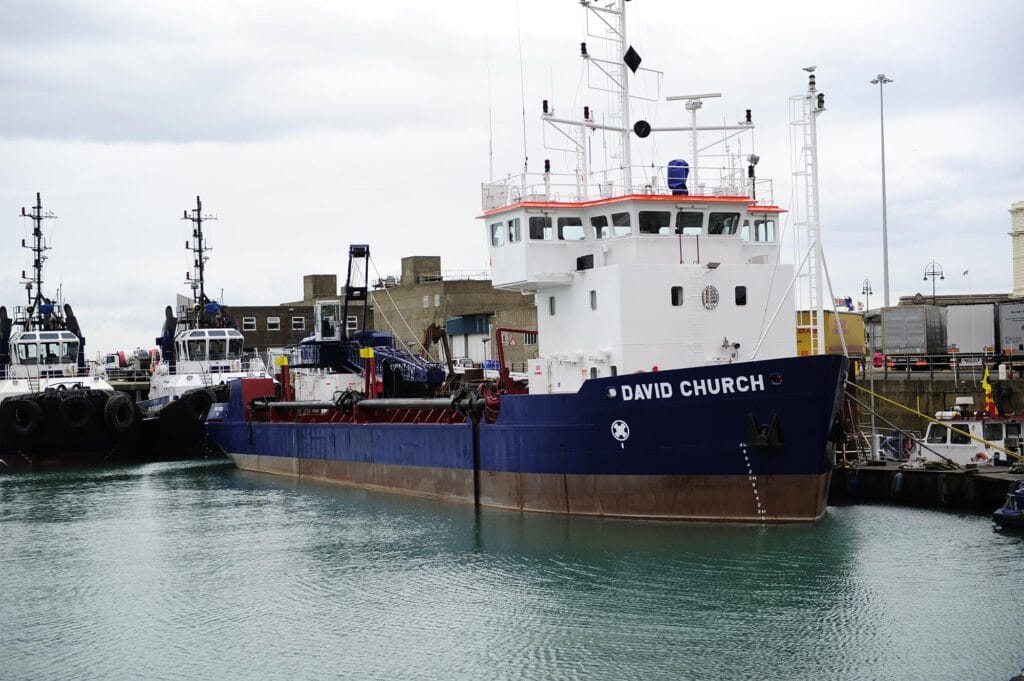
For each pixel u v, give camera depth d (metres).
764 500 30.00
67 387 58.53
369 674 21.92
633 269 33.25
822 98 33.62
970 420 36.06
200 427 59.16
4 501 43.03
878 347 61.50
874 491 35.50
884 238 61.44
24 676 22.58
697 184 35.53
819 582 26.11
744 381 29.27
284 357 54.03
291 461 49.72
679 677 21.08
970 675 20.64
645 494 31.62
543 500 34.16
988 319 52.72
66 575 30.14
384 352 53.31
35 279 68.06
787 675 21.00
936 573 26.53
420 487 40.19
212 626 25.28
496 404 36.66
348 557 30.78
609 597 25.70
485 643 23.27
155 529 36.34
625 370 33.22
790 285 33.28
